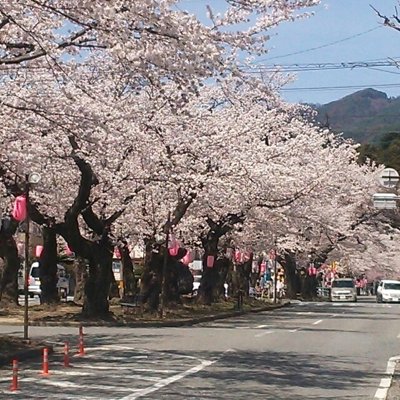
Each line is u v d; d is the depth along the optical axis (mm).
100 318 31266
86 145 24344
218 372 16828
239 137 35094
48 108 19938
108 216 33375
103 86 25641
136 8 14469
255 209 43281
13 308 36281
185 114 23047
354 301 71500
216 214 40188
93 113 20594
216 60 15367
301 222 46469
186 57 15180
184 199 34344
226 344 23688
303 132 44156
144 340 24469
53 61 17469
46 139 26172
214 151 32969
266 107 41188
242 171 34250
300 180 39844
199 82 16031
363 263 81812
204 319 36125
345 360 20328
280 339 26078
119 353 20391
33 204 30859
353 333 29938
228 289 61125
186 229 40000
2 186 28906
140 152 29281
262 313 46562
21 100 20719
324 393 14328
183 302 44688
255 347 22969
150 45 15008
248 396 13664
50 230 32344
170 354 20328
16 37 17531
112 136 23781
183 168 32031
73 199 33188
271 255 60906
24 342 20406
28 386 14484
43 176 28766
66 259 58375
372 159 78062
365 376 17062
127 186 31312
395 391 14648
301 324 34969
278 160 39688
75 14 14875
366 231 70312
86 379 15484
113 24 14672
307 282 77688
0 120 21828
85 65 23547
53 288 38000
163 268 35219
